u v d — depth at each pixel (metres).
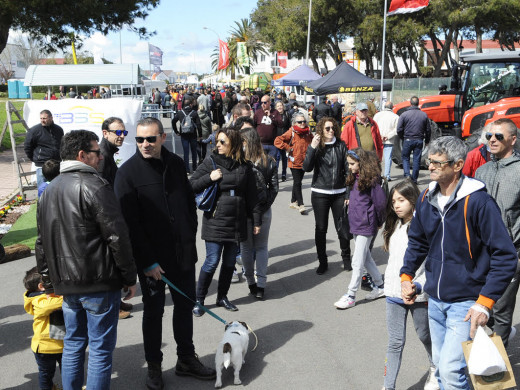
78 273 3.20
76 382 3.42
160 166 3.95
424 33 36.41
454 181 2.96
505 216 3.77
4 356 4.56
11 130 10.89
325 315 5.28
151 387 3.93
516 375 3.95
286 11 40.41
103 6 17.91
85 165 3.30
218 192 5.12
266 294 5.88
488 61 12.85
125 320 5.27
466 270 2.94
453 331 2.96
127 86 25.75
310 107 23.00
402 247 3.59
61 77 19.62
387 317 3.70
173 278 4.02
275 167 5.73
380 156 8.81
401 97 24.14
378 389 3.89
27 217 9.80
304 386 3.96
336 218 6.32
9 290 6.18
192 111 13.35
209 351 4.56
